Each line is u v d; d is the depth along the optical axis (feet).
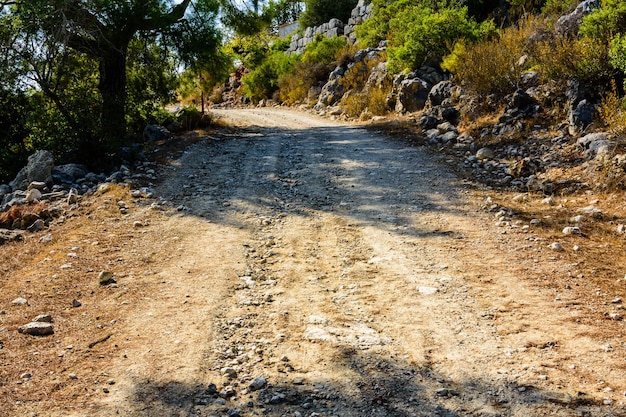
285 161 38.22
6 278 18.85
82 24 42.01
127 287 17.92
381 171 33.94
